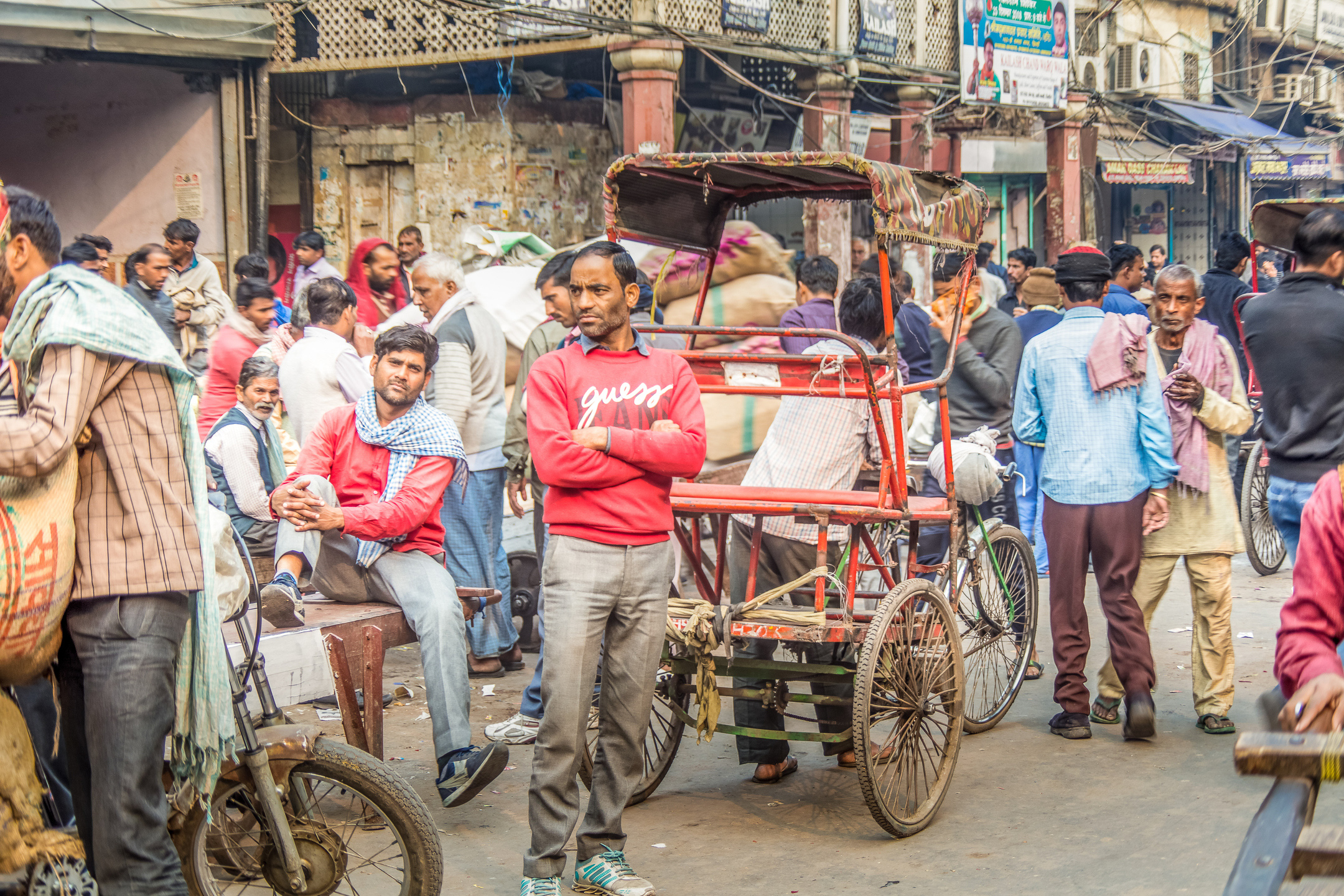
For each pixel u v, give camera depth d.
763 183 4.84
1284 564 8.57
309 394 5.79
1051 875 3.85
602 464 3.48
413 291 6.18
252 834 3.54
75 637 2.87
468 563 6.01
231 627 4.09
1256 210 6.76
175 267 8.28
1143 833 4.16
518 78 12.66
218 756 3.02
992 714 5.38
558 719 3.53
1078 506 5.06
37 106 11.48
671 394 3.70
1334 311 4.84
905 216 4.09
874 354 4.34
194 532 2.97
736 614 4.11
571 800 3.61
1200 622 5.20
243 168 10.88
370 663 4.25
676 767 5.02
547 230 12.64
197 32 10.16
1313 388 4.89
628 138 11.00
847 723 4.80
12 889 2.87
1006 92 15.13
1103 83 18.59
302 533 4.79
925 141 14.80
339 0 11.98
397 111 12.78
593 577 3.53
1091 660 6.44
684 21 11.12
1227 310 8.90
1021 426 5.29
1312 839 1.82
